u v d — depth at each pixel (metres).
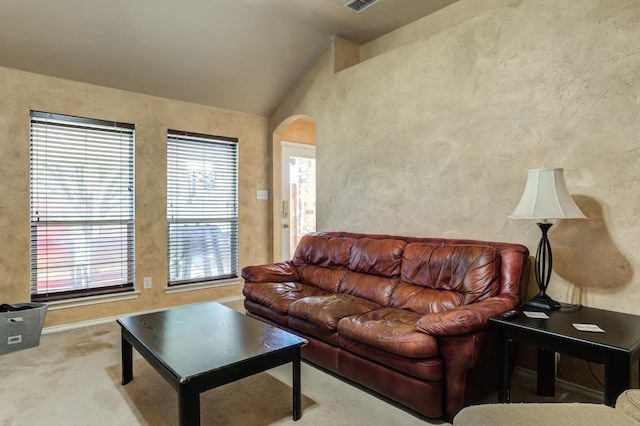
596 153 2.25
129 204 3.88
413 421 2.02
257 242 4.83
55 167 3.46
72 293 3.57
